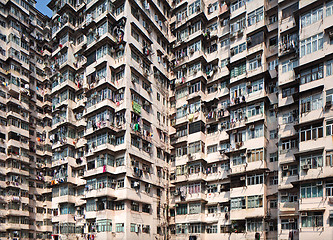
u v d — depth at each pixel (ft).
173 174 131.13
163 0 148.05
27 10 167.12
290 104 92.17
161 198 125.59
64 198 127.65
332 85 80.53
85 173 116.88
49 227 153.89
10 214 136.26
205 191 114.52
